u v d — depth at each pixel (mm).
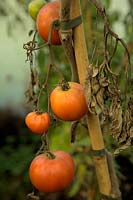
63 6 564
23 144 2111
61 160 592
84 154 1119
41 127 589
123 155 1263
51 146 1035
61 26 579
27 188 1856
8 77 2469
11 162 1951
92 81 558
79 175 1142
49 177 581
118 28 1451
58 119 623
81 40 592
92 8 1098
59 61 1083
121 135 582
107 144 989
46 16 597
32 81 635
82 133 1084
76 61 602
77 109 557
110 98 567
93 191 1121
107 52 565
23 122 2285
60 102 555
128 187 1339
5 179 1903
